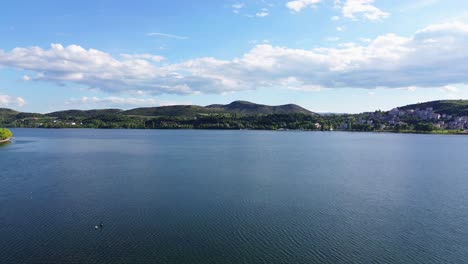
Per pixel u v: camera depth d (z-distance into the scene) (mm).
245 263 43562
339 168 116062
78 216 59938
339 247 48469
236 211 63562
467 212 64625
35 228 54219
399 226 56844
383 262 44219
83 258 44250
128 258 44406
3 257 44250
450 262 44500
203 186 84062
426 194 78062
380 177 98750
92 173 102125
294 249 47594
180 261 43844
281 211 63938
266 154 161125
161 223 56812
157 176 97438
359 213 63344
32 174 99500
